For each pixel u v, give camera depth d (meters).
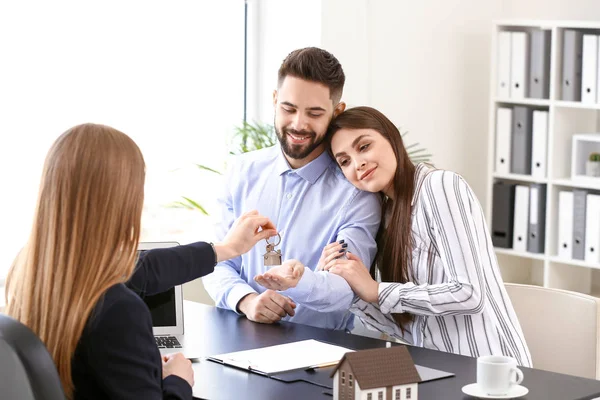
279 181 3.15
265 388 2.27
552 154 5.11
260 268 3.15
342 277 2.86
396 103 5.05
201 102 4.69
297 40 4.70
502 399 2.15
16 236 4.04
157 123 4.52
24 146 4.05
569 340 3.02
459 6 5.35
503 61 5.23
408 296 2.74
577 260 5.06
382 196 3.06
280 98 2.97
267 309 2.96
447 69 5.32
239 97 4.86
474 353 2.74
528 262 5.73
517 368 2.29
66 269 1.79
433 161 5.32
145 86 4.46
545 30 5.12
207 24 4.68
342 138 2.92
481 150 5.65
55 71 4.12
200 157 4.69
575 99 5.04
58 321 1.79
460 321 2.76
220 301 3.13
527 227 5.24
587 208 5.01
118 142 1.84
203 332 2.85
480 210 2.79
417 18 5.10
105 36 4.28
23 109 4.03
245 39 4.85
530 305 3.11
